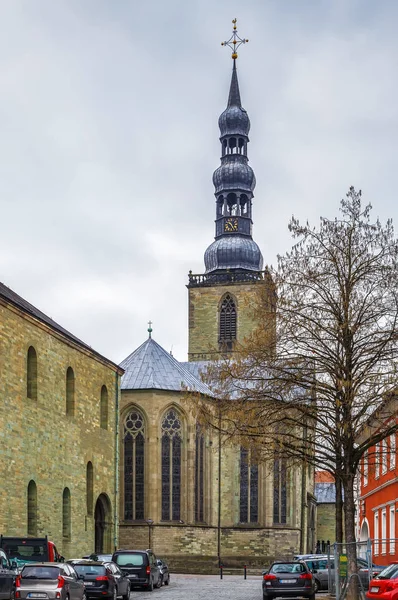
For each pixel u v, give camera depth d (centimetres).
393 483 6494
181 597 5022
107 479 7406
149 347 9894
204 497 9662
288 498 10062
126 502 9225
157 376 9481
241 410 4547
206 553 9481
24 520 5700
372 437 4394
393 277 4447
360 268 4472
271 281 4575
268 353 4519
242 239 12675
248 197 12862
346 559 4491
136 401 9331
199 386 9694
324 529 14062
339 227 4566
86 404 6981
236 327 12256
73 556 6550
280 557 9875
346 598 4262
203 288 12444
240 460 10056
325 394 4519
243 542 9906
